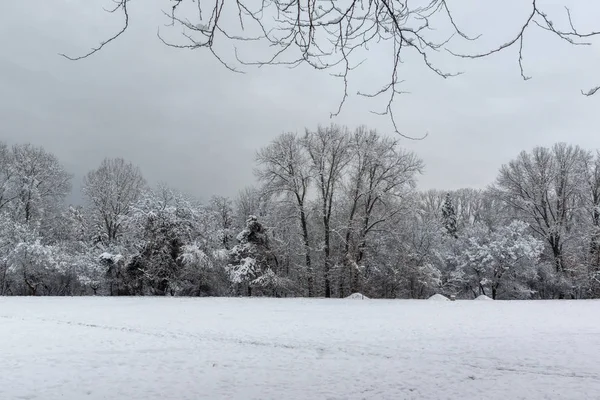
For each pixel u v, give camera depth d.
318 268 41.09
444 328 16.95
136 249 39.34
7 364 10.76
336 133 40.75
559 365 10.75
